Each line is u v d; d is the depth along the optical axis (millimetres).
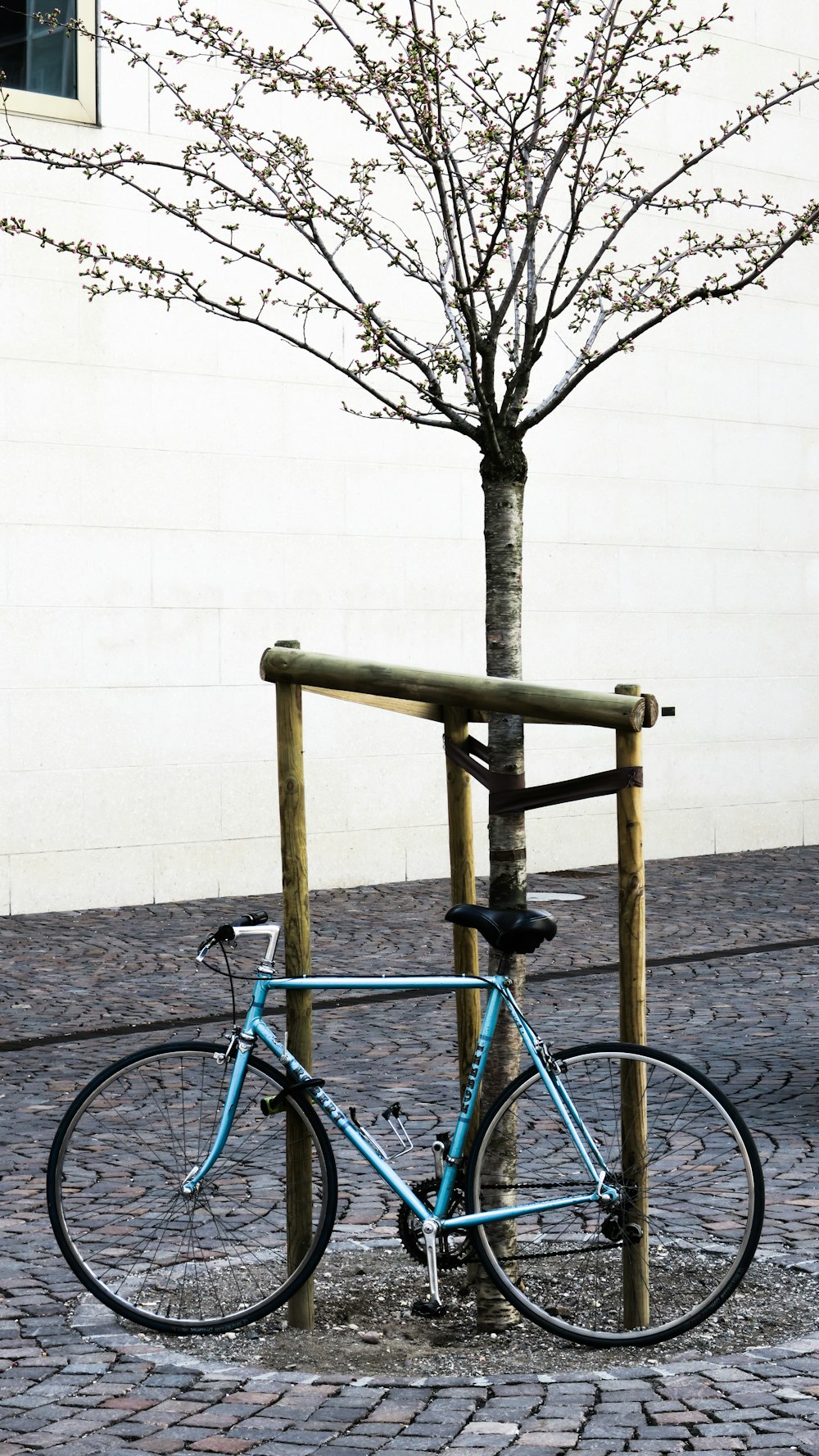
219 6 12758
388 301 13648
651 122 15062
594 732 14992
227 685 12930
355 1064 7215
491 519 4602
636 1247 4039
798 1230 4871
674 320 15430
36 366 12094
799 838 16438
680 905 12344
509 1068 4316
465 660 14180
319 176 13281
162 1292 4223
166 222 12641
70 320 12219
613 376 15055
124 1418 3551
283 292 13117
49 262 12148
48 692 12117
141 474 12531
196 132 12719
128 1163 4352
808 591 16469
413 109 4898
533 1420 3490
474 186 5008
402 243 13641
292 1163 4191
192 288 5238
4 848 11930
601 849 15125
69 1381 3773
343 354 13461
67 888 12203
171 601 12664
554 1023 8078
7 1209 5188
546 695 4098
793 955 10133
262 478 13086
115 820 12414
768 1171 5520
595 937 10836
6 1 11977
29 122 12055
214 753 12875
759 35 15859
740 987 9102
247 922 4281
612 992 8945
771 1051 7426
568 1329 4020
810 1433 3383
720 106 15555
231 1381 3771
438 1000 8883
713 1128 4070
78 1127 4305
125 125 12461
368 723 13656
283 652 4301
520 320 4914
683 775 15539
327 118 13312
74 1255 4227
